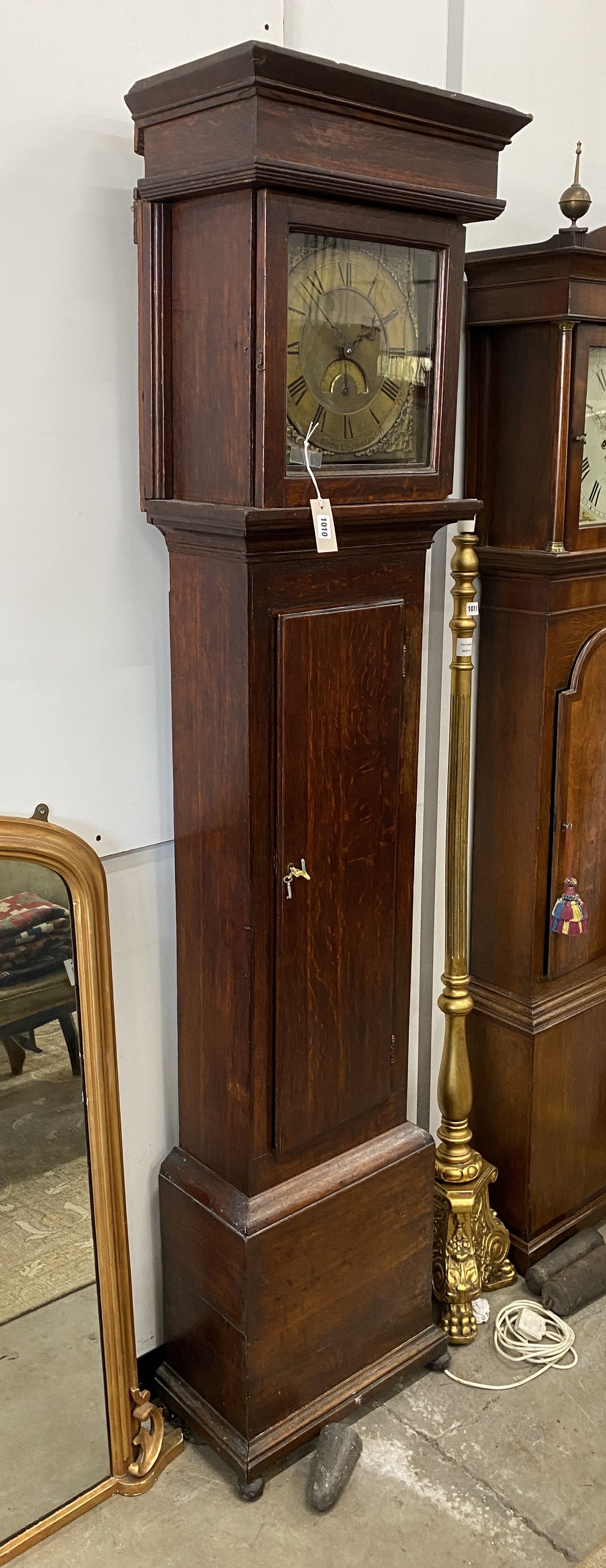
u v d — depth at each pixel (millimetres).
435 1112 2396
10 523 1533
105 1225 1744
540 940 2178
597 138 2172
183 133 1405
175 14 1562
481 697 2180
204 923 1737
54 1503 1782
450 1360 2102
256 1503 1814
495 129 1541
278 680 1575
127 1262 1799
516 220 2072
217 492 1513
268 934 1672
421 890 2232
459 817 2035
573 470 1962
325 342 1467
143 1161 1923
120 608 1675
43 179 1472
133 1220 1932
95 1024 1682
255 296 1373
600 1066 2330
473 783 2227
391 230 1486
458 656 1978
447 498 1698
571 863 2174
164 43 1560
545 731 2080
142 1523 1781
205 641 1605
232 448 1464
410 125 1448
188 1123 1880
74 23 1464
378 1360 2002
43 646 1605
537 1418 1976
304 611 1583
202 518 1485
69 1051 1677
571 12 2061
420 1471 1870
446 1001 2107
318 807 1680
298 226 1380
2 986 1599
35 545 1564
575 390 1911
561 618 2047
